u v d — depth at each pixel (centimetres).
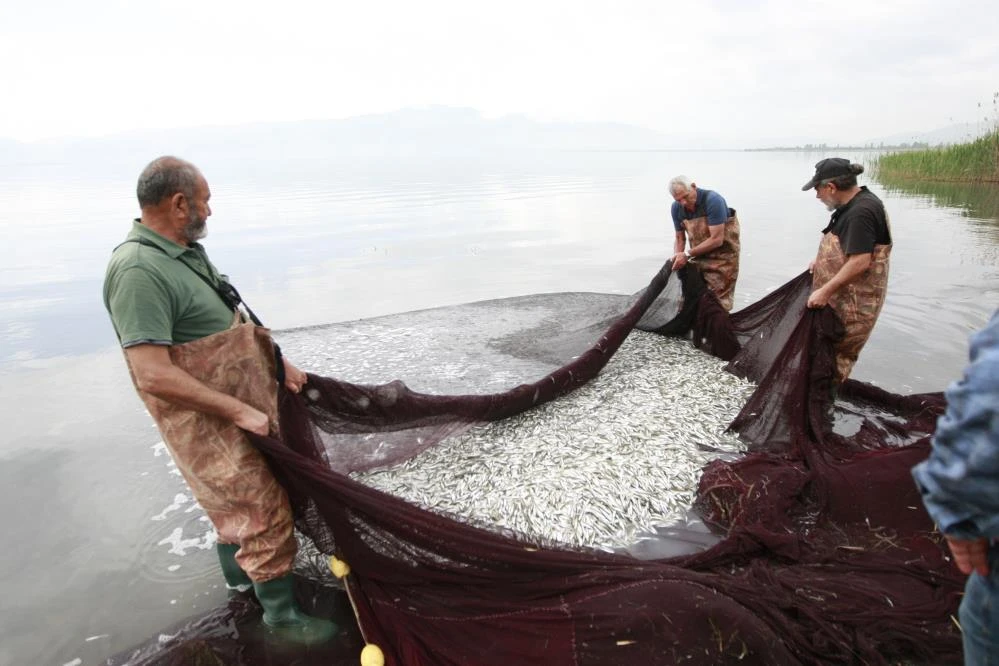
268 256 1655
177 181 296
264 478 332
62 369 841
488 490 455
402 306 1168
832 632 323
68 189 5059
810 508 451
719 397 607
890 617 334
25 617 385
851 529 423
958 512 180
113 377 810
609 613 314
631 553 408
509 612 330
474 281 1347
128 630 372
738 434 544
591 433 533
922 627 330
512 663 315
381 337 914
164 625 375
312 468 328
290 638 355
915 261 1275
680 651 303
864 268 517
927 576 367
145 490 530
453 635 329
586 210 2602
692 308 754
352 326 982
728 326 714
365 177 5922
